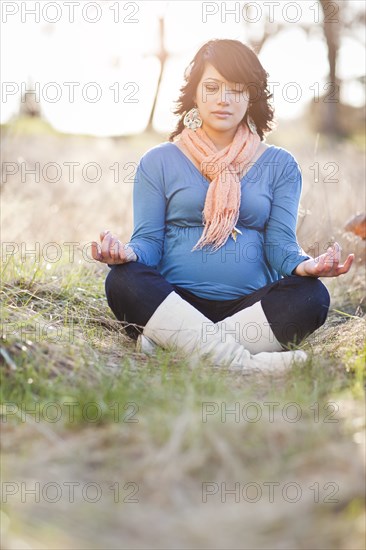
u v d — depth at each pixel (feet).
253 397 10.89
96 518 7.86
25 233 22.15
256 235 14.49
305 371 11.73
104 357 12.75
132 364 12.39
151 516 7.88
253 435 9.11
